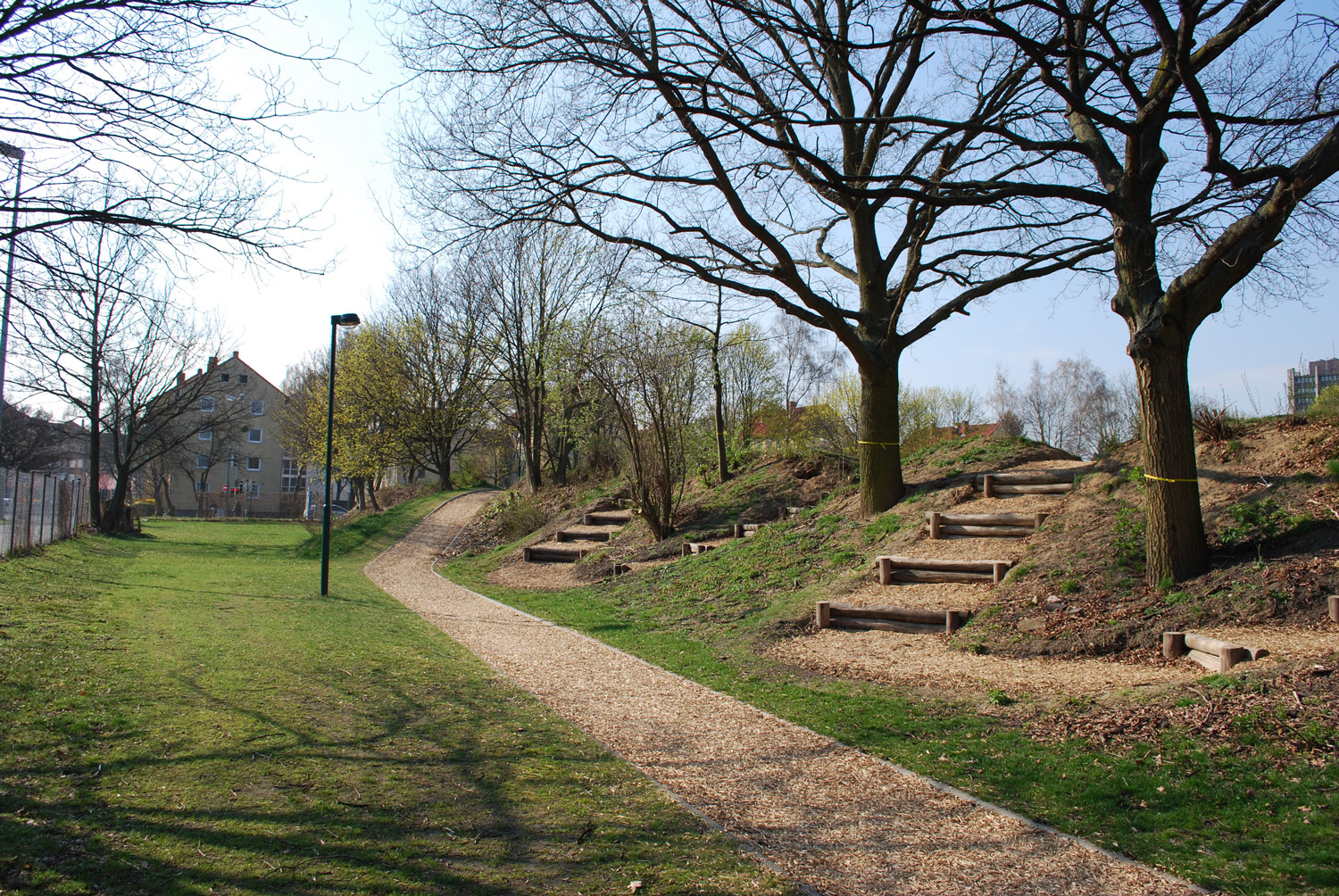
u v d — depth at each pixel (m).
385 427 37.88
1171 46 6.67
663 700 7.54
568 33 9.75
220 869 3.57
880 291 14.38
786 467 20.19
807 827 4.53
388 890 3.51
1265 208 7.33
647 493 18.08
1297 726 5.02
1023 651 8.27
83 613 10.26
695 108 9.21
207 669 7.41
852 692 7.56
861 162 13.86
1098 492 11.44
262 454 64.75
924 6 7.32
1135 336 8.62
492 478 49.44
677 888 3.71
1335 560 7.62
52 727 5.28
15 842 3.61
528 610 13.80
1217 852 3.99
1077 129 10.27
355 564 23.05
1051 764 5.28
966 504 12.96
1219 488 9.88
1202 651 6.82
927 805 4.83
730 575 13.70
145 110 6.44
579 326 26.25
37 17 5.71
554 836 4.25
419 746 5.64
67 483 22.91
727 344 22.77
